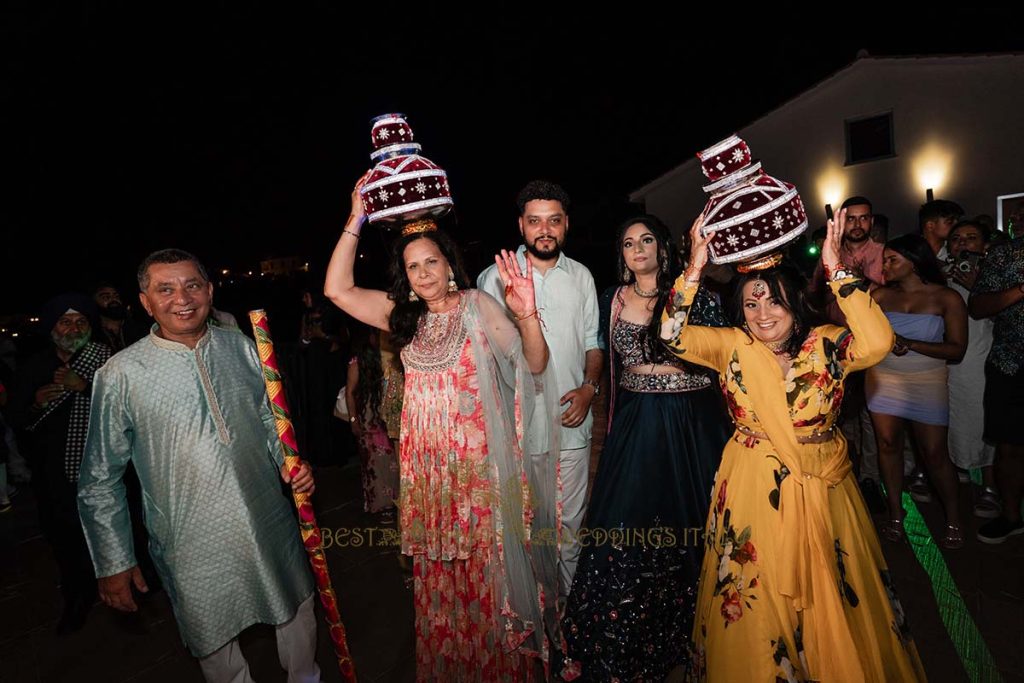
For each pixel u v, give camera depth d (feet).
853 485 7.21
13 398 11.10
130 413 7.38
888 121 45.65
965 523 12.85
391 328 8.07
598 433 12.77
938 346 11.12
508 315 8.21
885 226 15.01
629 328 9.50
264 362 7.71
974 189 43.16
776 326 6.93
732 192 6.66
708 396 9.37
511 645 8.00
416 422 8.03
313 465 20.15
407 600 11.59
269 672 9.73
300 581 8.38
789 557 6.70
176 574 7.49
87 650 10.75
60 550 11.17
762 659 6.73
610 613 8.98
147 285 7.29
